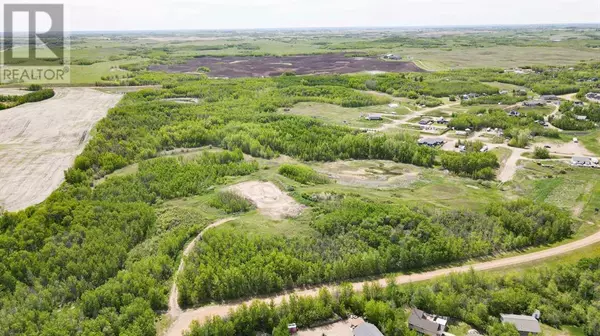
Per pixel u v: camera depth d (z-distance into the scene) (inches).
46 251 3127.5
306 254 3196.4
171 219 3762.3
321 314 2667.3
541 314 2701.8
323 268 3095.5
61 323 2491.4
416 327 2544.3
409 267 3233.3
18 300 2721.5
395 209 3750.0
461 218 3752.5
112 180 4451.3
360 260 3134.8
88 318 2630.4
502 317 2618.1
